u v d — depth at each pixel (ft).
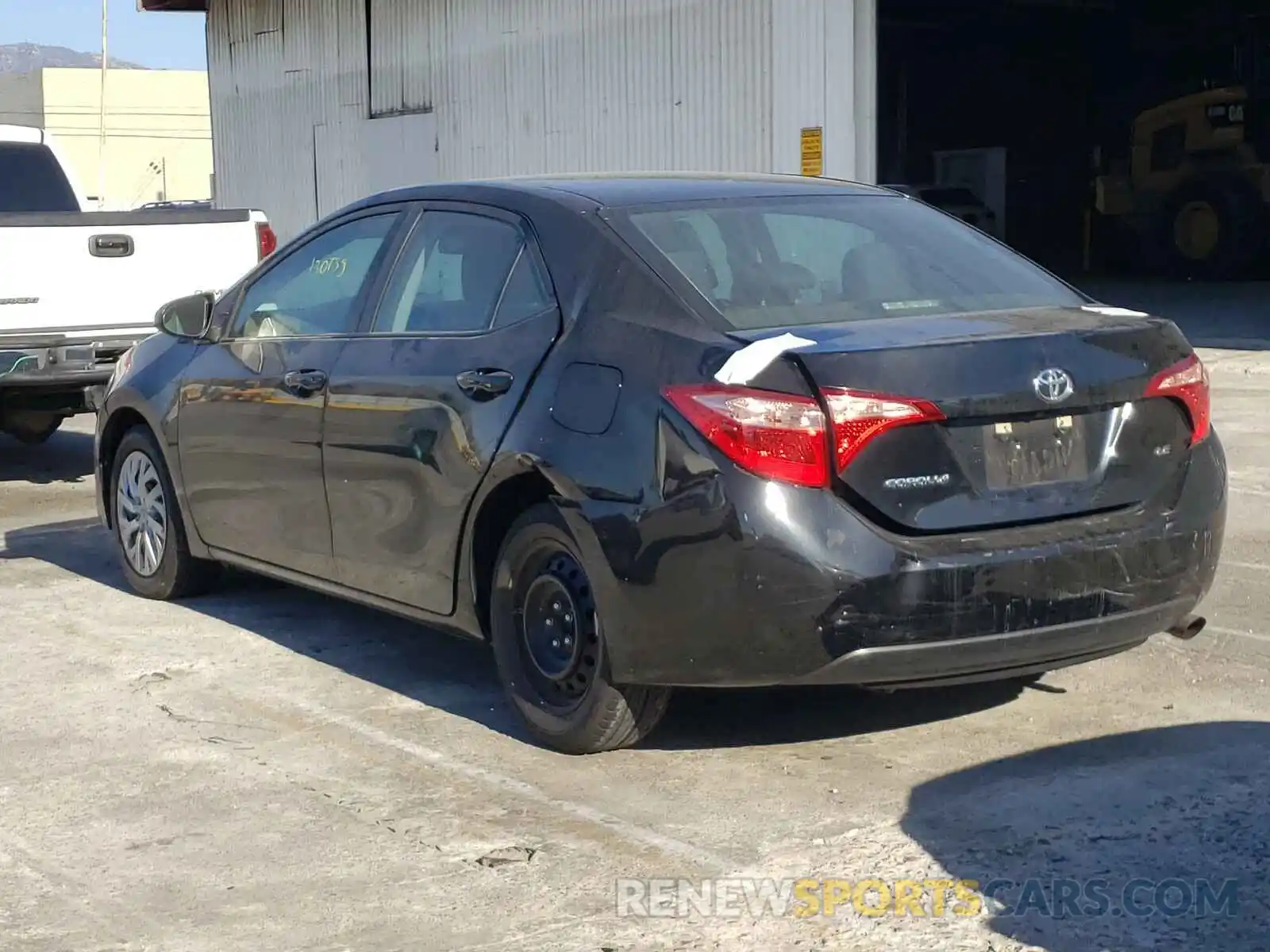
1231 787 16.34
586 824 15.81
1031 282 18.76
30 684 20.98
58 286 33.30
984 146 112.57
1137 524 16.49
